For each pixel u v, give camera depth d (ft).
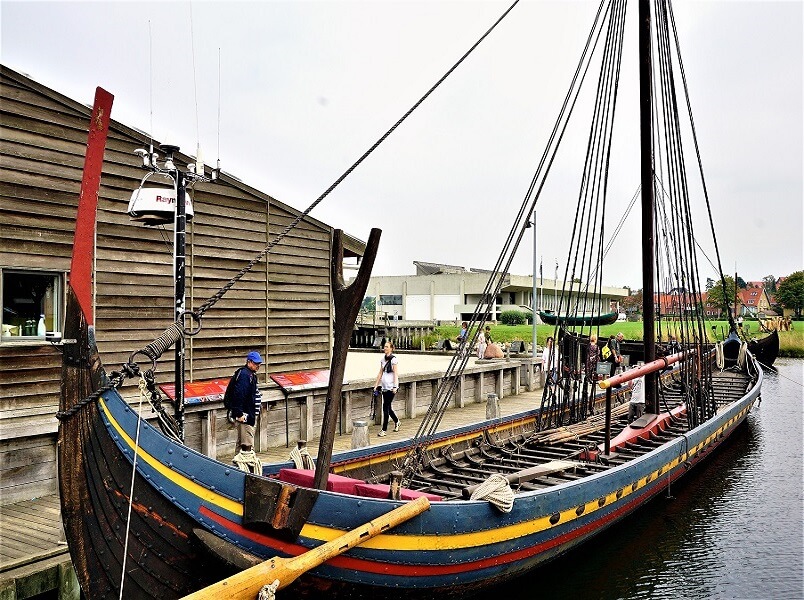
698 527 32.40
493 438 35.63
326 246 46.03
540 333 131.75
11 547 21.88
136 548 16.15
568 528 25.26
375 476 27.37
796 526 32.45
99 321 32.40
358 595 18.28
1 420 27.73
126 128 33.32
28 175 29.25
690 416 40.78
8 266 28.40
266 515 16.58
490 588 23.07
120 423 16.31
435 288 179.01
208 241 38.06
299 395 41.16
